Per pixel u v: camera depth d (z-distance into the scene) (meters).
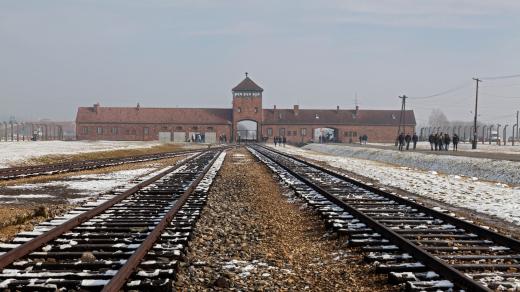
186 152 65.62
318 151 90.75
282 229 12.45
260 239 11.18
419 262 8.46
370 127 159.38
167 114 156.25
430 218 13.39
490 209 16.77
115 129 152.88
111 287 6.50
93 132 152.62
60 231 10.58
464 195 20.97
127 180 25.27
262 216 14.30
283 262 9.19
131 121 153.25
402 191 22.77
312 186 20.19
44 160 40.75
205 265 8.80
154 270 7.80
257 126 157.75
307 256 9.71
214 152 64.50
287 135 158.00
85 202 17.25
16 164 35.66
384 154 55.22
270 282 7.93
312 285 7.82
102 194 19.14
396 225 12.46
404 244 9.32
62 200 17.81
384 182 27.11
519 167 29.66
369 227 11.60
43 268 8.08
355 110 162.75
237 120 155.88
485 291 6.35
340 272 8.50
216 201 16.97
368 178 29.84
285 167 32.03
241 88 155.50
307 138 158.38
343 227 11.64
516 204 18.06
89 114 154.00
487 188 23.81
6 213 14.62
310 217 14.08
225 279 7.79
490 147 76.06
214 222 13.00
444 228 11.95
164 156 53.41
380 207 15.66
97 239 10.23
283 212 15.15
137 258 8.12
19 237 10.55
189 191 18.06
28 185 22.73
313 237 11.60
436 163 40.31
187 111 158.12
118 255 8.82
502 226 13.75
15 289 7.05
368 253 9.21
